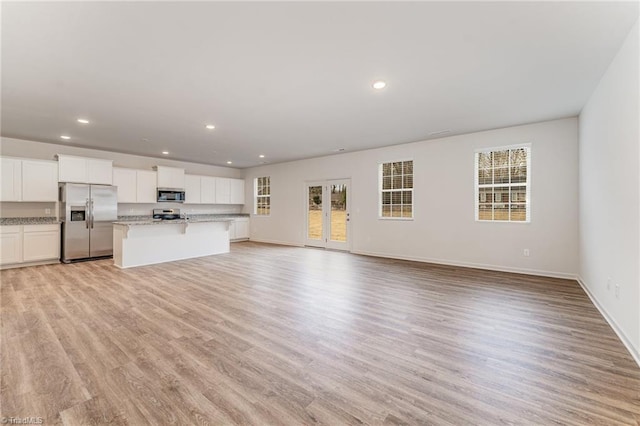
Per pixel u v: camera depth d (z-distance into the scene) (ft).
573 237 14.69
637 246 7.34
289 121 15.03
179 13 6.68
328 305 11.05
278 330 8.86
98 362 7.00
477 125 15.80
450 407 5.51
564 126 14.73
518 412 5.37
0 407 5.42
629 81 7.66
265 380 6.35
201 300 11.59
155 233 18.99
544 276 15.42
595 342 8.10
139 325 9.14
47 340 8.07
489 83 10.47
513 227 16.33
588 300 11.60
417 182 19.81
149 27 7.23
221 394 5.87
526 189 16.01
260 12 6.66
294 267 17.85
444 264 18.66
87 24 7.07
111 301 11.39
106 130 16.71
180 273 16.15
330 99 12.01
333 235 25.07
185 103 12.45
